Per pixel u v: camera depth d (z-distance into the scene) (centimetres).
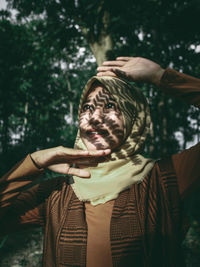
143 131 132
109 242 106
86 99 132
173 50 479
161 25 368
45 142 1170
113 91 124
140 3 421
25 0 681
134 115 129
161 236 106
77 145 137
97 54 618
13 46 1117
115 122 120
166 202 109
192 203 673
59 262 110
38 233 538
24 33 1139
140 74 122
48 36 600
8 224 128
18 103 1490
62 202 123
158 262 103
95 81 131
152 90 753
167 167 115
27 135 1185
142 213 107
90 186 120
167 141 897
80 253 107
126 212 109
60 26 559
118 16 468
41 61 1284
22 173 118
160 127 898
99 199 115
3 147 1158
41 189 133
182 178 110
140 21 438
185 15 316
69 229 113
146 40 559
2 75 1191
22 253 443
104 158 123
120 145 125
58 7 561
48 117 1878
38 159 117
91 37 612
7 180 119
